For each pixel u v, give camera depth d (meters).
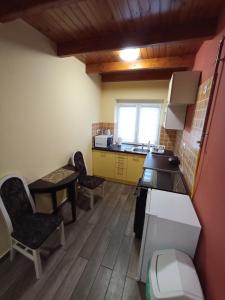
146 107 3.82
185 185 1.99
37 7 1.24
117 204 2.88
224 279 0.88
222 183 1.04
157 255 1.37
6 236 1.77
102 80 3.84
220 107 1.22
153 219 1.40
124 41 1.91
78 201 2.92
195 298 1.04
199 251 1.33
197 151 1.69
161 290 1.12
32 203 1.87
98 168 3.82
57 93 2.39
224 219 0.96
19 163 1.88
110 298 1.44
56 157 2.54
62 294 1.45
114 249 1.94
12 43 1.63
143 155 3.37
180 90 2.14
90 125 3.54
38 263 1.54
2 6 1.31
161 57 2.60
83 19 1.67
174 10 1.49
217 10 1.47
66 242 2.01
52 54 2.19
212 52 1.61
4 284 1.51
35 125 2.05
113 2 1.41
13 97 1.71
